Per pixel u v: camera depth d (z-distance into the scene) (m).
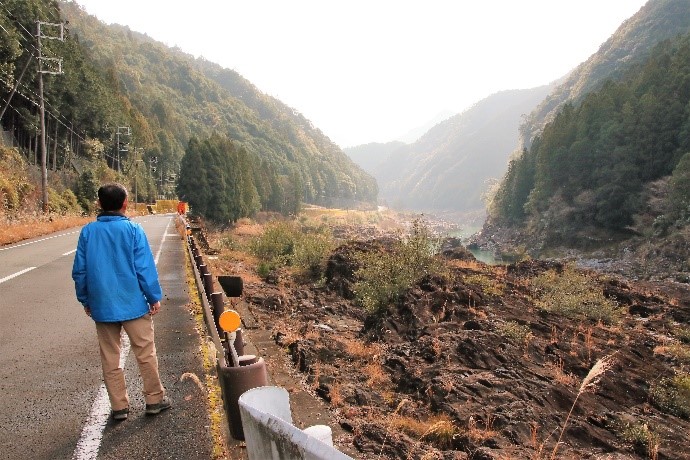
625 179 59.28
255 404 1.92
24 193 30.70
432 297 11.62
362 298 12.94
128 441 3.70
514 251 68.44
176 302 8.87
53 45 48.62
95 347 6.07
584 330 11.30
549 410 6.68
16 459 3.42
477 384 7.00
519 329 9.70
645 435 6.26
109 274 3.68
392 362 8.27
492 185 133.00
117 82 104.31
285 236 22.70
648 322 14.47
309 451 1.38
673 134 56.88
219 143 74.88
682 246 45.81
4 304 8.31
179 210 33.34
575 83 168.62
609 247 57.44
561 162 70.00
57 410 4.23
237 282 11.68
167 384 4.88
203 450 3.57
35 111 50.50
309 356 7.73
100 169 65.88
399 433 5.24
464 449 5.32
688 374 8.95
